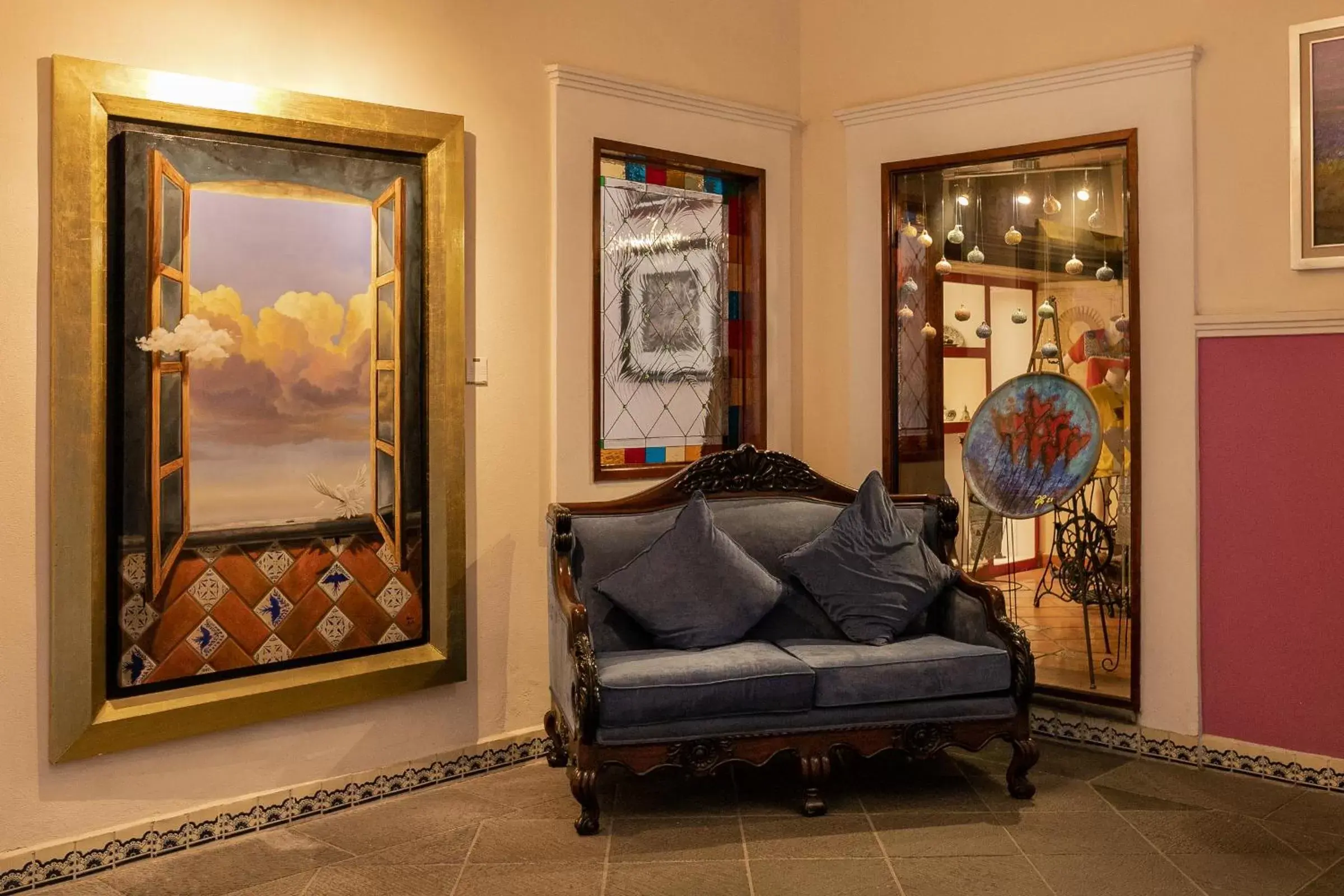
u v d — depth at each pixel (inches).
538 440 165.2
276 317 137.7
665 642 149.1
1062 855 127.9
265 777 139.1
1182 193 159.5
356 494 145.0
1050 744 172.2
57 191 121.3
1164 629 162.2
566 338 166.7
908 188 187.6
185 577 131.6
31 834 122.7
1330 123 147.7
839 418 194.5
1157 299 162.1
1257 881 120.7
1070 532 171.9
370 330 145.8
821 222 195.9
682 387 185.5
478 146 157.8
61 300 122.0
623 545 156.5
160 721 128.9
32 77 121.2
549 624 157.6
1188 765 160.4
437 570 152.2
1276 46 152.3
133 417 127.3
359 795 146.9
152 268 128.1
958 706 143.2
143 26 128.3
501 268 160.6
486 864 126.6
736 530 163.0
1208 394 158.4
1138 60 161.6
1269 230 153.5
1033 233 175.5
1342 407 147.7
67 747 123.1
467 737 157.9
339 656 144.0
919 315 187.3
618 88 171.2
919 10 184.7
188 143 130.6
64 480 122.7
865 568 156.1
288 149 138.3
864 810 142.4
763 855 128.3
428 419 151.4
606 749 133.6
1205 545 159.3
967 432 181.5
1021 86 173.0
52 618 122.8
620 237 176.1
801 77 197.9
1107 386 168.9
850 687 138.9
